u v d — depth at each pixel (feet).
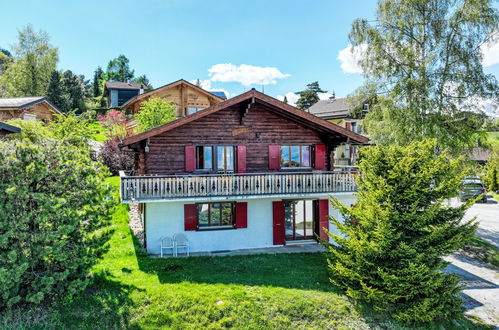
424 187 34.71
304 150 57.00
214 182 46.52
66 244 29.19
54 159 30.07
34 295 26.76
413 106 64.08
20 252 27.02
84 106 180.96
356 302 34.40
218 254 47.24
